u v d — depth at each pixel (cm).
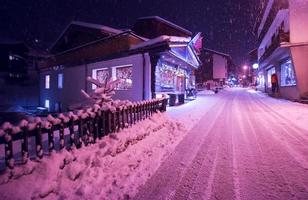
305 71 1712
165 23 2545
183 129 858
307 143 660
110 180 421
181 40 1562
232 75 7162
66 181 391
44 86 2595
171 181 423
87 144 521
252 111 1377
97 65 1825
